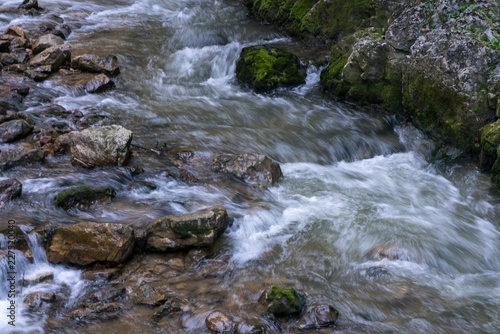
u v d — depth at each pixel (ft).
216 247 17.46
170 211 18.85
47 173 20.54
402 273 16.65
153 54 34.27
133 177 20.86
